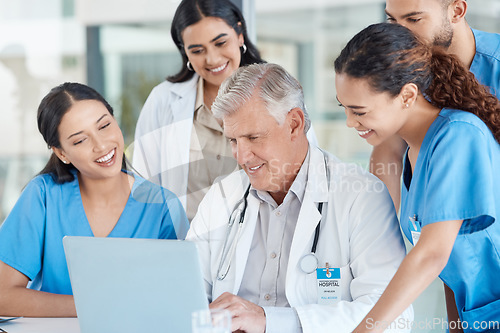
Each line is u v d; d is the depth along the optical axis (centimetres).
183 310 118
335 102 297
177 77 240
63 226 179
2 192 356
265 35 306
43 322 157
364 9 293
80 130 171
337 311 136
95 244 123
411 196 137
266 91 142
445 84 130
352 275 149
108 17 333
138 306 122
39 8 341
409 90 126
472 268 133
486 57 176
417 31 160
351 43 128
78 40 339
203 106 230
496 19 267
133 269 120
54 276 178
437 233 121
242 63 232
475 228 126
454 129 125
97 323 127
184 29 221
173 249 117
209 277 163
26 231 177
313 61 302
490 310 136
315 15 300
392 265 144
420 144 135
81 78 340
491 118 129
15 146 353
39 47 344
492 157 126
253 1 304
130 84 332
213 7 217
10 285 172
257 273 155
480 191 122
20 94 350
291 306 147
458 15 165
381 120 128
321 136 302
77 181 184
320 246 151
